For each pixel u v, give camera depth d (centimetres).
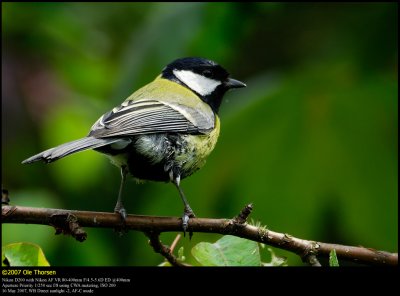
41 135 1229
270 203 1145
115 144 792
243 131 1160
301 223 1141
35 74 1256
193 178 1135
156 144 816
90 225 709
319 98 1163
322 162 1152
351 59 1191
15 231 993
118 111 804
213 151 1153
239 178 1148
